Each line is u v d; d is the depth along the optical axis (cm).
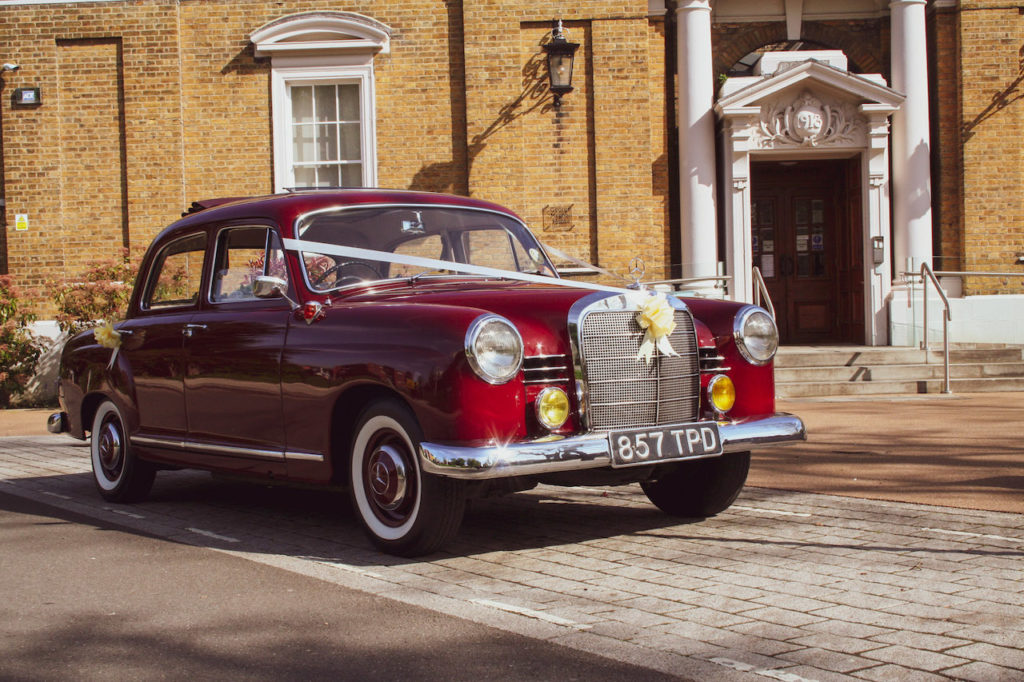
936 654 346
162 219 1495
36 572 491
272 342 555
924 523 562
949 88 1477
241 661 356
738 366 555
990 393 1235
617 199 1462
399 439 495
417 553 498
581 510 629
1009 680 320
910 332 1413
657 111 1473
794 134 1439
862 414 1051
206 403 603
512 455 451
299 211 588
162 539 568
